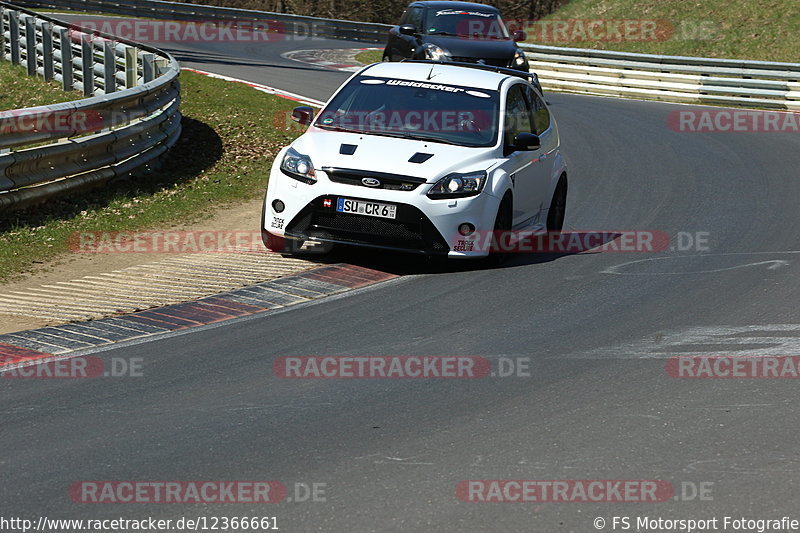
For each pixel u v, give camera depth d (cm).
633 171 5406
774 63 8525
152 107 4856
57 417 1997
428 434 1928
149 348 2450
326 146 3284
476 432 1941
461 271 3278
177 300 2875
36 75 7825
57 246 3481
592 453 1847
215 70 8300
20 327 2603
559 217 3947
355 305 2855
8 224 3678
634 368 2348
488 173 3231
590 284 3144
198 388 2175
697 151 6106
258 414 2025
